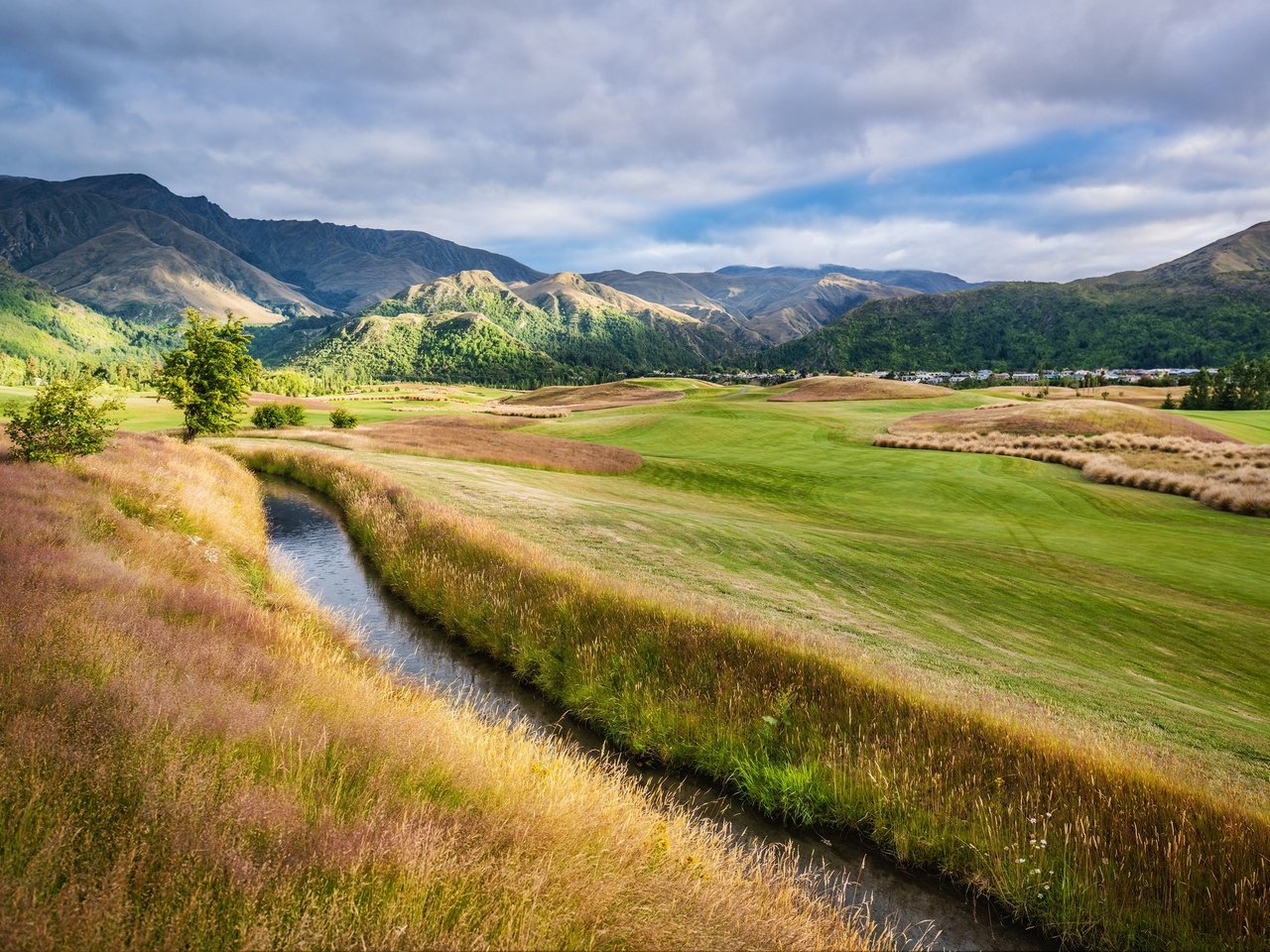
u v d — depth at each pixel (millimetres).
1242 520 32312
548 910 3398
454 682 10562
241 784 3877
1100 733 8641
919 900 6008
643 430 67062
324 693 6629
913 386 110688
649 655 10281
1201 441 51844
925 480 42094
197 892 2812
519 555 14625
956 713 8359
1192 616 17000
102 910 2641
